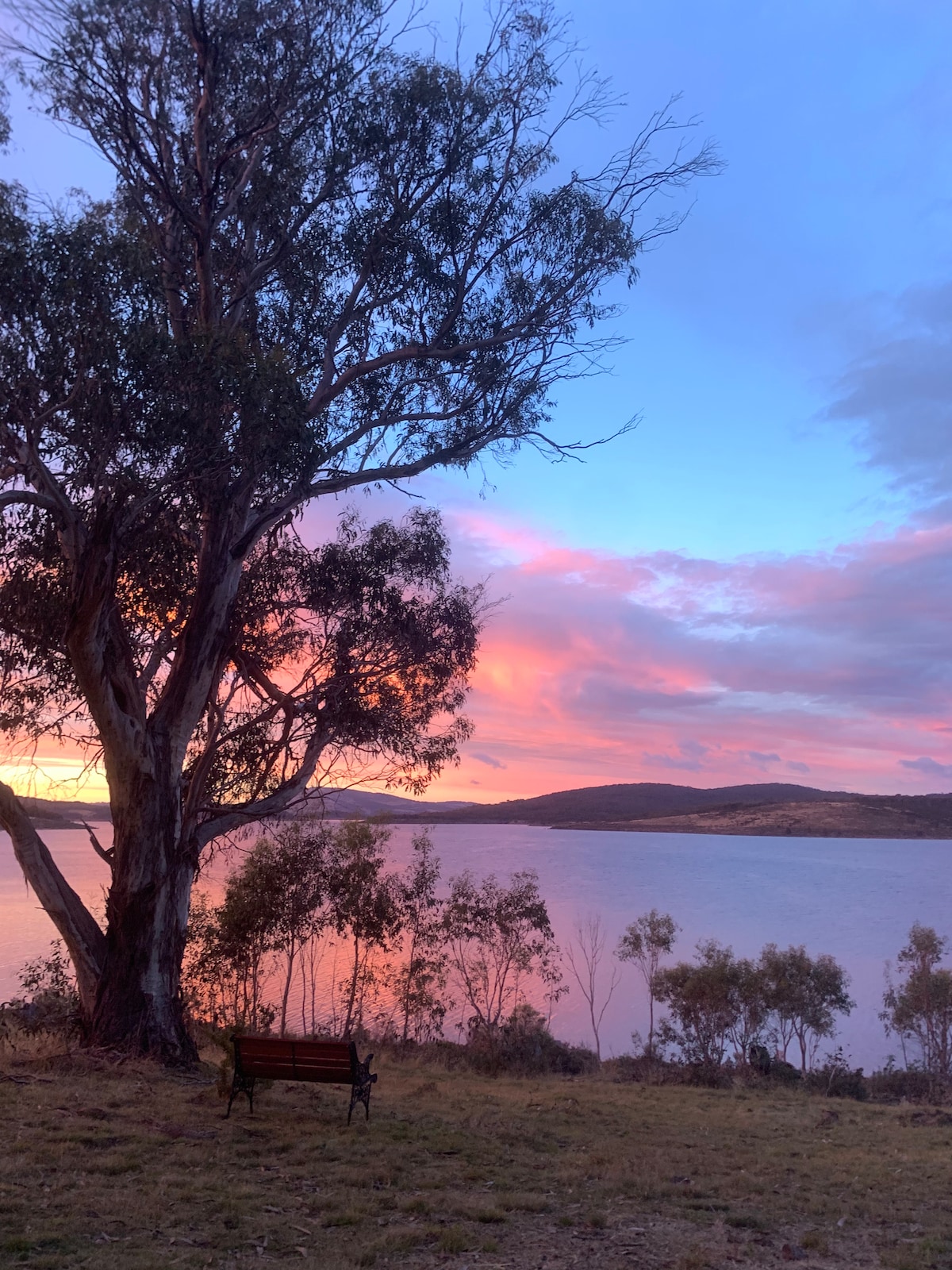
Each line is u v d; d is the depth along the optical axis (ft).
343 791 54.85
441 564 55.77
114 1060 37.45
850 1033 188.14
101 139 40.16
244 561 50.26
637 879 503.20
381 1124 30.50
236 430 37.09
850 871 641.81
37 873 41.11
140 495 36.40
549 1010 180.45
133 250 34.19
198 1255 16.70
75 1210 18.60
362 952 170.19
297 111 42.55
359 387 50.60
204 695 43.19
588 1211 22.35
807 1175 30.01
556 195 48.57
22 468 35.45
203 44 39.60
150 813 41.11
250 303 47.57
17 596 41.86
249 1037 29.89
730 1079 83.66
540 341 50.39
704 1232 21.42
